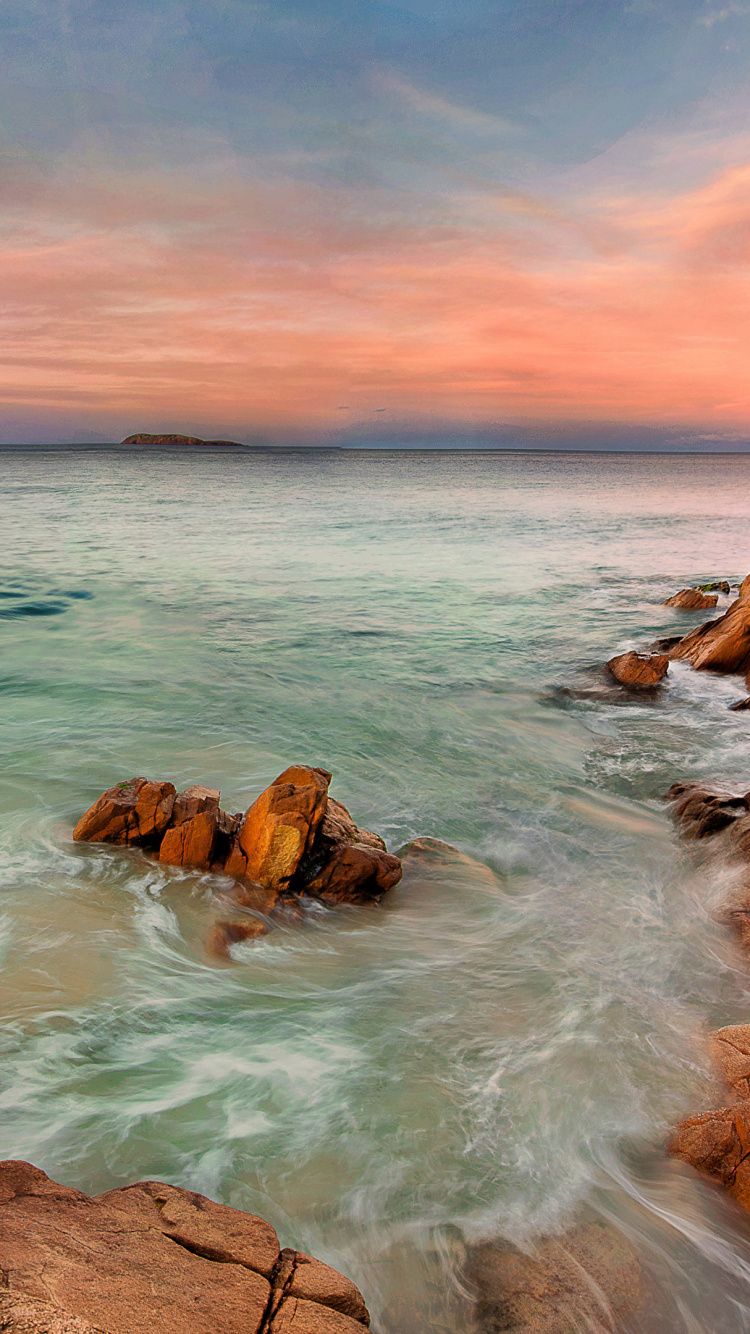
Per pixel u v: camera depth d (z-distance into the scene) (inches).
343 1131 169.2
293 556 1147.9
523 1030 206.2
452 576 1010.7
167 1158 159.0
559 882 291.6
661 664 543.2
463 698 526.3
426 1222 148.0
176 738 434.3
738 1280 138.6
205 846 276.5
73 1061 185.5
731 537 1466.5
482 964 237.6
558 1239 145.2
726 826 310.7
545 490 3061.0
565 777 395.5
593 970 235.3
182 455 7677.2
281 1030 202.8
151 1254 112.3
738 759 414.0
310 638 681.6
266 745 428.8
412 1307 131.0
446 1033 204.1
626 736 453.4
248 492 2605.8
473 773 399.5
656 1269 139.7
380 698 522.3
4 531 1336.1
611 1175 160.6
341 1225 146.5
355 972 231.6
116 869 276.5
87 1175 153.1
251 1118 171.5
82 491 2417.6
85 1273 104.5
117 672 561.6
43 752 403.9
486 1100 180.1
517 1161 163.2
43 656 598.9
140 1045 193.2
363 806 355.6
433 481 3745.1
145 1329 97.0
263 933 247.8
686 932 256.5
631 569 1087.6
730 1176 158.7
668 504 2333.9
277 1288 110.7
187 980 221.0
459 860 299.3
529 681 566.3
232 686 538.3
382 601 845.8
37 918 243.9
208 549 1190.3
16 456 6732.3
